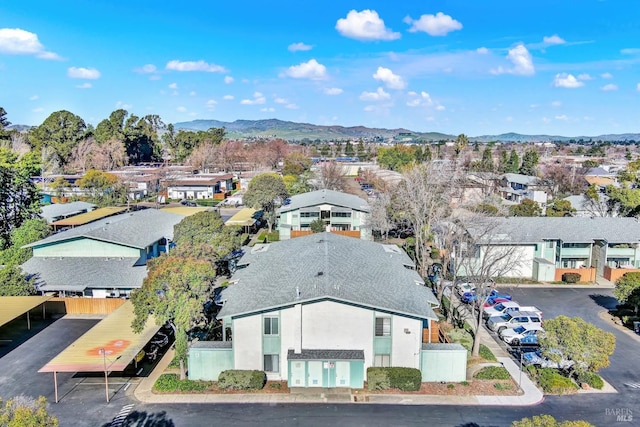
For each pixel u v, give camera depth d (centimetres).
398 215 6762
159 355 3434
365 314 2969
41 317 4125
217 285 4706
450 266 5156
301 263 3606
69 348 3002
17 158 7319
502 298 4553
